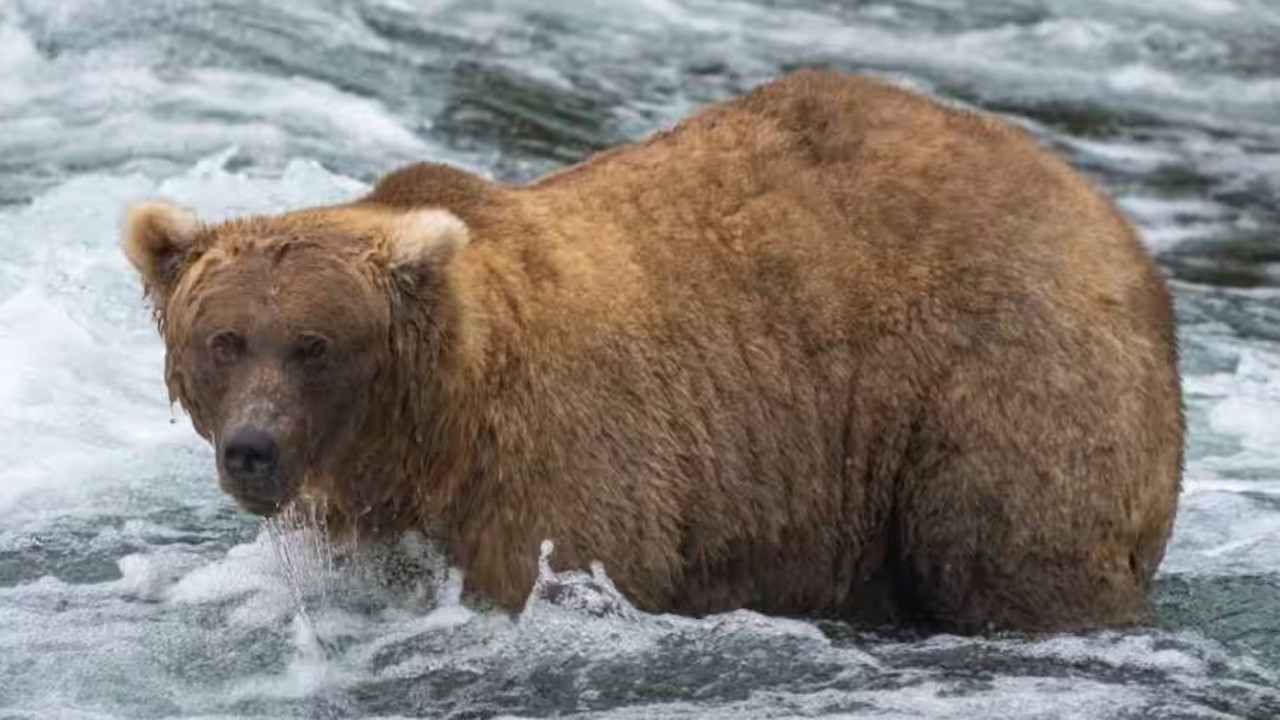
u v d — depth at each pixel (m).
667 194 30.53
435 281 27.83
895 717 28.20
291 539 30.28
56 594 31.91
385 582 30.11
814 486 30.53
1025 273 30.11
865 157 31.06
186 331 27.44
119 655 29.86
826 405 30.39
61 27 59.03
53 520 34.62
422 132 56.09
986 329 29.98
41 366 40.03
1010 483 29.95
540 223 29.64
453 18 66.00
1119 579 30.66
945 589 30.67
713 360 29.84
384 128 55.78
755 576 30.72
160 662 29.72
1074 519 30.08
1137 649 30.34
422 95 58.84
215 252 27.81
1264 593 33.28
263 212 47.72
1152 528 30.91
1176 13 74.06
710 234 30.34
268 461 26.70
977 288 30.09
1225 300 49.88
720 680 29.16
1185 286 50.94
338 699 28.80
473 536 28.86
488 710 28.48
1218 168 60.75
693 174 30.75
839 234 30.52
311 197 49.00
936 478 30.22
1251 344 46.72
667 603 29.86
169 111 54.94
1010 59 69.00
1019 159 31.22
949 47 69.62
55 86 55.97
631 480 29.06
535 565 28.73
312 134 54.59
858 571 31.16
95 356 41.00
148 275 28.67
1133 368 30.17
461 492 28.67
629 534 29.11
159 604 31.58
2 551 33.47
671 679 29.05
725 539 30.16
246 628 30.61
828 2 73.00
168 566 32.69
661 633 29.56
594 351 29.03
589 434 28.84
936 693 29.02
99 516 34.81
